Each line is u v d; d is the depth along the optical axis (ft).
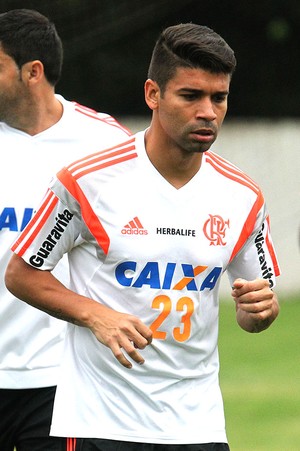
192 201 48.67
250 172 184.03
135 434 48.01
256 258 50.88
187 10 210.59
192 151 46.93
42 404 60.64
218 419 49.62
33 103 61.67
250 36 213.66
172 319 48.24
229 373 120.67
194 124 46.11
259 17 213.05
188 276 48.39
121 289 48.06
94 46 170.91
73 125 62.75
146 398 48.21
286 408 102.63
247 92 214.07
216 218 48.98
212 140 46.75
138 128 186.39
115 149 48.70
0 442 62.49
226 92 46.57
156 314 48.14
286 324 153.38
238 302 47.19
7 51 61.16
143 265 48.01
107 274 48.34
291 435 91.76
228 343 139.44
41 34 61.72
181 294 48.32
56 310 48.03
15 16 61.98
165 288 48.19
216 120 46.55
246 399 107.04
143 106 209.36
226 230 49.19
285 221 182.60
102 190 48.06
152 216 48.21
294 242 181.98
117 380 48.19
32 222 48.70
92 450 48.01
